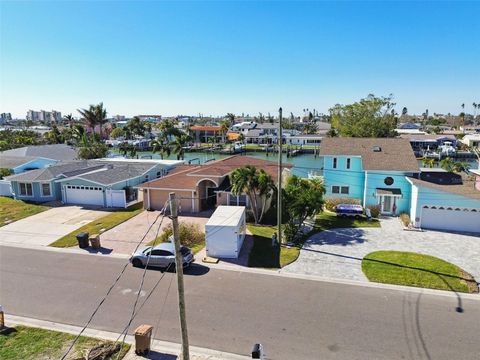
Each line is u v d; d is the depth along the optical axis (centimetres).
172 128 9531
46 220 3170
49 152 5794
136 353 1345
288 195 2825
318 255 2344
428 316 1602
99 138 8850
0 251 2436
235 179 2881
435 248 2480
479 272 2073
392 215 3397
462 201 2862
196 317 1598
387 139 3931
